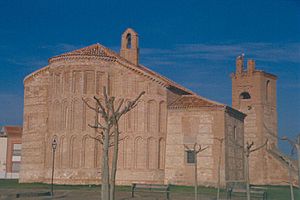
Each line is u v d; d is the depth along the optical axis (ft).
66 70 223.71
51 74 230.48
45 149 231.09
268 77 323.16
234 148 223.30
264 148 297.94
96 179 214.69
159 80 223.71
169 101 226.17
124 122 222.28
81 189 184.65
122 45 259.19
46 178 223.51
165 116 223.71
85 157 216.54
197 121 216.33
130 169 218.59
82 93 220.64
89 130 217.97
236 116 231.91
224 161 208.85
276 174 289.94
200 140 214.28
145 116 221.46
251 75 317.42
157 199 144.46
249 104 316.40
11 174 355.97
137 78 224.33
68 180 214.48
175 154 218.18
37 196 152.66
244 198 148.15
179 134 219.00
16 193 152.97
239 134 235.61
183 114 219.61
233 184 191.93
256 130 310.45
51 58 228.43
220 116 212.43
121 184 217.56
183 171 214.90
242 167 231.71
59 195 156.97
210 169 209.87
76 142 217.77
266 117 316.40
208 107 214.69
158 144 220.84
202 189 192.24
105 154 87.71
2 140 358.84
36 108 242.58
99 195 157.17
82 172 214.48
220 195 162.30
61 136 220.64
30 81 246.27
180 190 183.73
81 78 221.66
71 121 219.41
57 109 225.15
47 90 240.32
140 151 219.82
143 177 217.56
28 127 243.81
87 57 221.87
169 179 217.56
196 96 225.97
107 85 223.51
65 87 223.30
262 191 146.82
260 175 296.71
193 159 213.87
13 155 358.64
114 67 226.38
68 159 216.74
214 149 210.79
